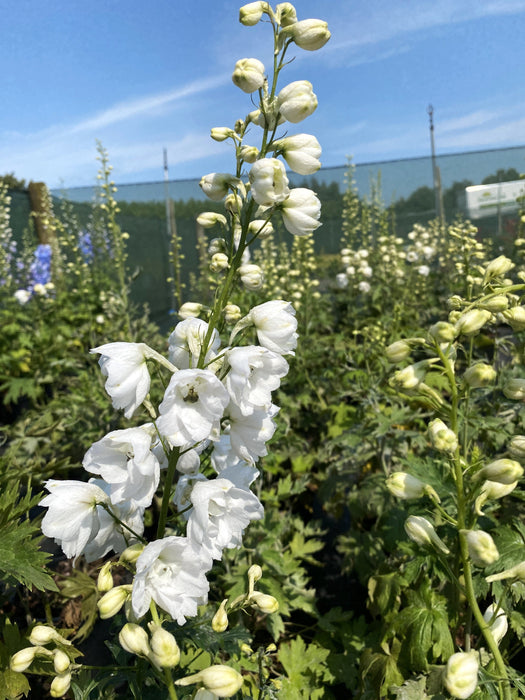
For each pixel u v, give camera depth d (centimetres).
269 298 510
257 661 201
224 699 168
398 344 178
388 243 814
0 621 209
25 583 167
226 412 155
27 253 984
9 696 171
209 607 221
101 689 157
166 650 123
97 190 1120
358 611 334
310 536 403
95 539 158
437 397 176
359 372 440
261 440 153
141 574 129
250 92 163
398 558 277
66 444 431
